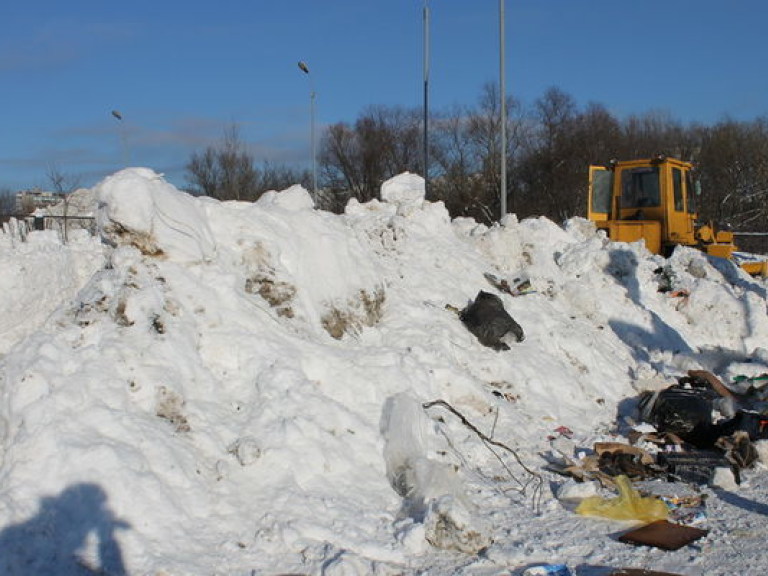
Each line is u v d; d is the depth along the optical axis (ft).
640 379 39.83
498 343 36.22
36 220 61.46
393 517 22.50
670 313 51.08
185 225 27.58
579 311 46.32
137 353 23.53
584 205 146.30
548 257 49.62
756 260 71.05
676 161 66.13
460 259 42.11
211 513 20.81
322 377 26.84
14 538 18.49
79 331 23.72
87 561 18.57
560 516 23.80
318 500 21.95
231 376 25.59
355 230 38.86
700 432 32.63
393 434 25.29
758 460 29.68
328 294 31.50
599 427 34.30
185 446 22.11
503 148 69.36
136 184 26.43
